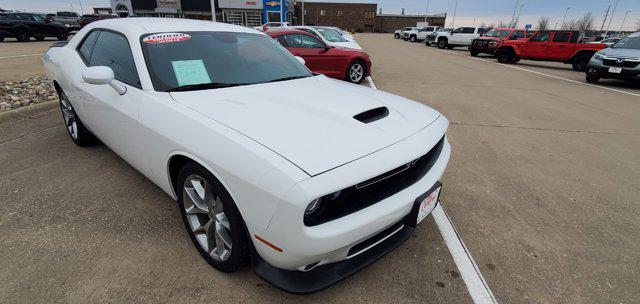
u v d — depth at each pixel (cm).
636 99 845
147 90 234
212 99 226
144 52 250
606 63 1045
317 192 149
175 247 233
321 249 158
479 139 490
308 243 155
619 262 239
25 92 609
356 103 231
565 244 256
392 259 231
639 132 551
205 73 256
